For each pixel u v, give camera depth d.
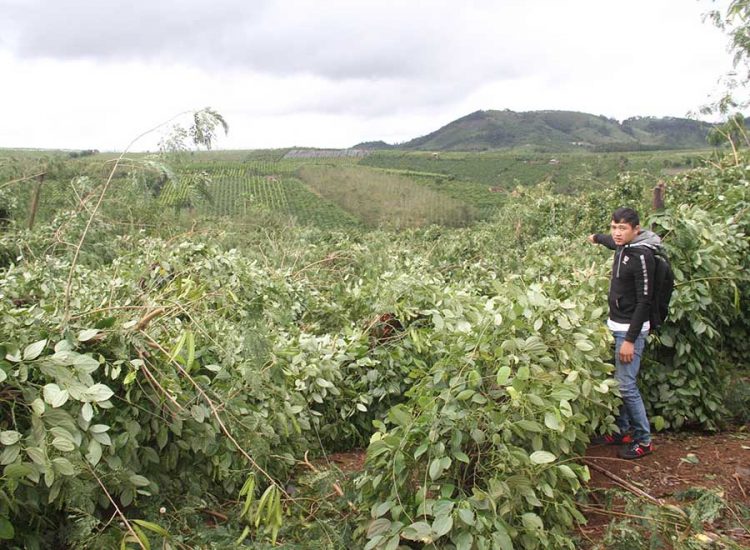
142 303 4.03
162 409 3.11
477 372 3.01
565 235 9.98
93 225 6.99
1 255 7.03
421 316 5.46
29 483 2.46
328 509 3.12
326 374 4.43
